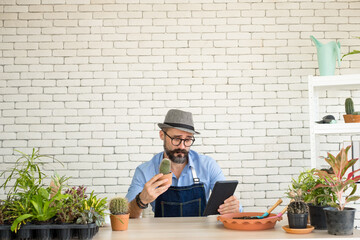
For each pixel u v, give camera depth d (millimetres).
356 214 4469
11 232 2090
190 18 4789
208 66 4754
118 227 2346
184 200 3293
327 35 4781
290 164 4695
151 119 4715
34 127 4680
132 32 4773
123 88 4730
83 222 2076
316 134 4641
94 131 4699
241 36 4781
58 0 4773
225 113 4723
